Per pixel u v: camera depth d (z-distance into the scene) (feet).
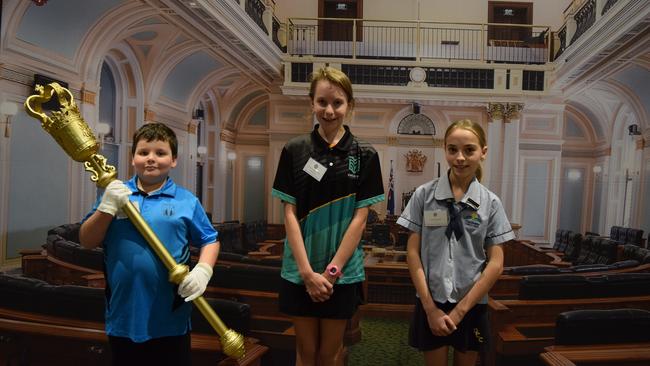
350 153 5.63
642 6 19.44
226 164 42.86
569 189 45.47
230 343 5.02
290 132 39.06
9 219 17.57
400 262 18.93
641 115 32.94
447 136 6.32
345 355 10.63
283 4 41.81
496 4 40.88
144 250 5.01
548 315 10.79
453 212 6.20
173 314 5.14
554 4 40.78
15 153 17.72
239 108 44.16
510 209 35.22
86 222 4.89
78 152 4.70
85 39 20.79
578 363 6.43
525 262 27.22
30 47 18.12
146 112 27.89
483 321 6.20
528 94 34.22
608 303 10.80
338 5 42.09
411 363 12.14
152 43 26.11
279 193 5.65
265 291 10.67
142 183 5.39
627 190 40.16
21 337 6.80
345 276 5.46
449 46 40.42
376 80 34.68
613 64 26.91
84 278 11.27
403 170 39.34
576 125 45.27
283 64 34.42
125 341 5.05
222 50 27.61
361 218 5.53
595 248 24.80
